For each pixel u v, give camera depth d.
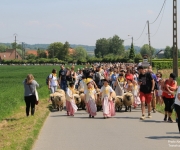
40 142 11.91
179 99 12.84
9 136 12.95
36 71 94.56
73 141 12.05
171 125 15.34
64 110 21.14
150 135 13.07
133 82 21.84
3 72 89.31
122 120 16.86
